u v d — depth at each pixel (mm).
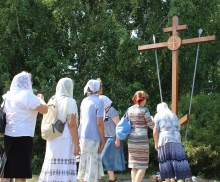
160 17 14758
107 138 8570
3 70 14125
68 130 6273
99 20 14609
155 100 14969
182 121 9609
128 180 11203
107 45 14500
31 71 14086
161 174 8148
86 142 7070
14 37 14086
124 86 13898
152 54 14125
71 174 6258
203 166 11680
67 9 14156
